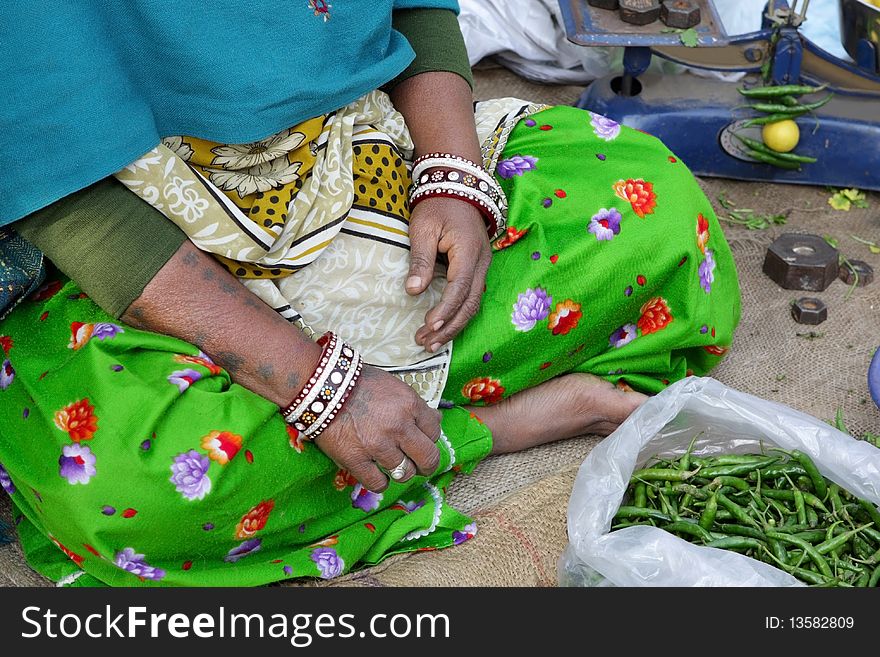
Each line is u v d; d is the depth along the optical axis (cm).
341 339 161
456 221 176
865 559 173
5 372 167
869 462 176
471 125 191
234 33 157
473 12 301
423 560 176
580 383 200
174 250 156
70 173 150
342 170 171
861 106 276
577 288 186
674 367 212
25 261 168
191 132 161
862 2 256
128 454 150
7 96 145
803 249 255
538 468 201
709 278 203
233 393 158
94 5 150
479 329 182
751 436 189
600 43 255
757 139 278
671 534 165
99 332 159
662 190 197
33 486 154
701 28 259
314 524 175
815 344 238
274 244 166
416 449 163
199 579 162
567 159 200
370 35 174
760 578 159
